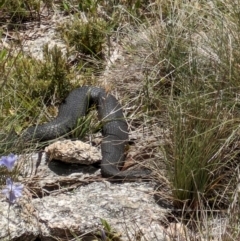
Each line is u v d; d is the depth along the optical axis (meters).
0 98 7.45
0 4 9.36
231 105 7.04
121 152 7.23
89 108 7.95
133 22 9.15
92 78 8.32
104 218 6.23
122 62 8.47
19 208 6.24
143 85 7.94
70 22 9.26
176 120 6.73
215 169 6.46
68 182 6.82
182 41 8.02
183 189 6.41
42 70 8.08
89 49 8.74
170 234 5.98
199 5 8.45
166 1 8.95
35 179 6.77
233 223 5.98
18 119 7.35
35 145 7.21
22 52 8.50
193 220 6.21
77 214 6.26
